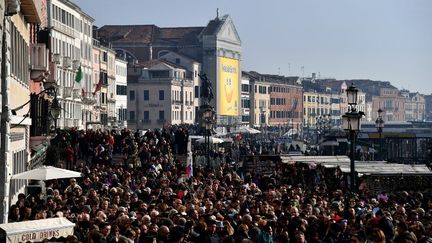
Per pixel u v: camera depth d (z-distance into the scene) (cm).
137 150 11644
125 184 7656
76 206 5959
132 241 4325
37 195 7250
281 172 10525
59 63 19250
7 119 6425
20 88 8800
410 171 8919
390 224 5225
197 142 15662
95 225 4700
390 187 8838
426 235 4844
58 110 9981
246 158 11556
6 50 6544
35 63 10650
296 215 5525
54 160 9819
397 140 15625
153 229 4788
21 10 9006
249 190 7738
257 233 4888
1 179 6269
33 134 10538
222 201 6625
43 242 4372
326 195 7500
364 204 6694
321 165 10031
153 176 8862
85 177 8575
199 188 7956
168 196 6600
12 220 5712
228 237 4362
